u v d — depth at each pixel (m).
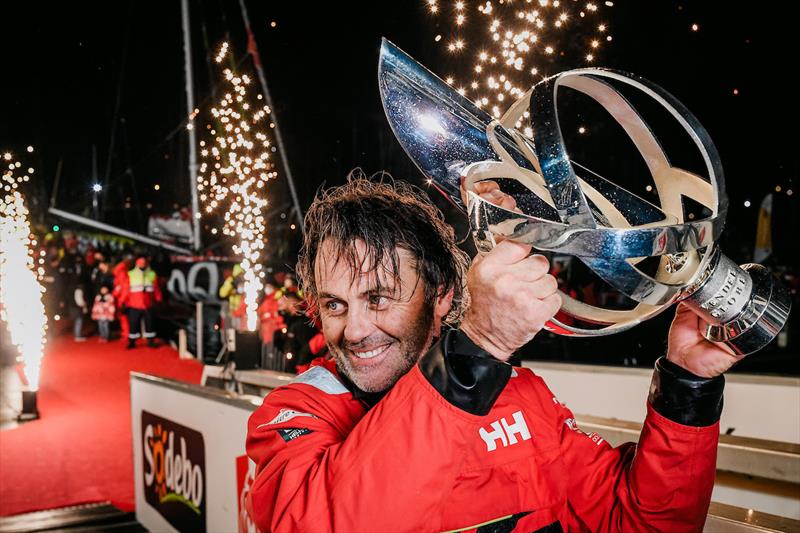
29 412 6.56
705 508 1.04
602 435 2.29
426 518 0.82
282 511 0.88
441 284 1.10
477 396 0.83
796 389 2.80
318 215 1.18
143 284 11.38
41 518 4.09
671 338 1.01
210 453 2.98
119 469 5.16
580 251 0.74
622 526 1.08
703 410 0.99
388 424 0.84
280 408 1.10
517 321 0.80
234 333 5.10
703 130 0.80
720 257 0.82
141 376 3.89
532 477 1.07
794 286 8.44
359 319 1.02
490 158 0.98
